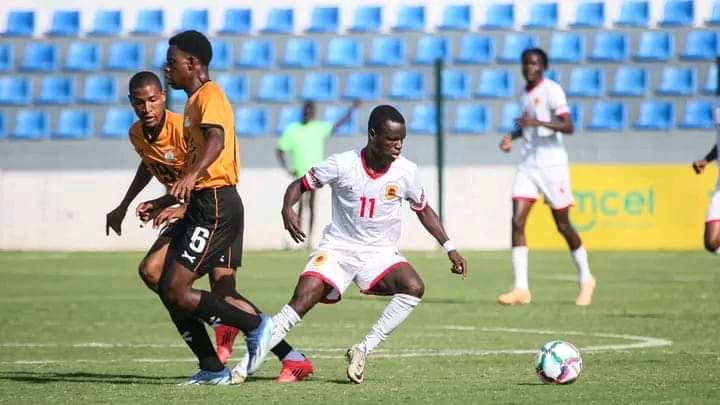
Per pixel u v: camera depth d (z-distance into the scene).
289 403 23.86
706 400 24.12
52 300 55.75
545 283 64.81
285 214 27.53
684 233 89.31
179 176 28.75
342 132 98.56
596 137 93.75
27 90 103.50
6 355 35.25
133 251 91.56
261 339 27.00
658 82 100.06
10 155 95.75
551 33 101.50
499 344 37.59
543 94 53.09
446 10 102.81
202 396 25.03
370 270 27.69
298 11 103.62
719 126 44.38
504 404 23.62
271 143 95.62
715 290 59.66
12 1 105.00
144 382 28.02
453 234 92.00
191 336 27.23
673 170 89.31
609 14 101.38
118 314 49.28
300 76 102.81
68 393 25.70
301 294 27.34
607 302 53.81
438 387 26.50
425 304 53.34
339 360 33.34
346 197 27.52
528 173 53.38
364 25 103.38
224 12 103.75
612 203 89.62
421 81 101.81
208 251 26.67
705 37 100.62
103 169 94.94
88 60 103.88
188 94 27.16
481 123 99.56
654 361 32.00
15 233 94.62
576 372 26.61
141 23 104.06
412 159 93.62
